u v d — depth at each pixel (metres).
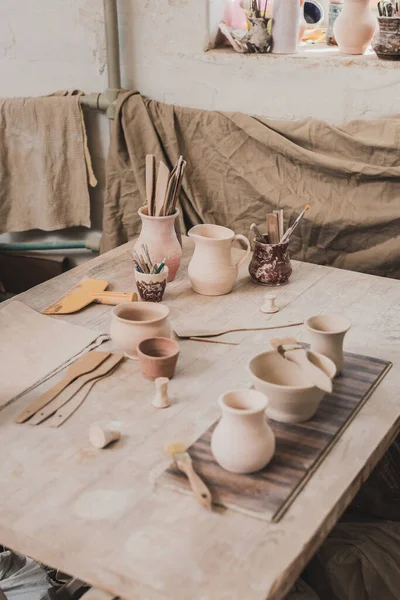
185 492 1.27
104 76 2.77
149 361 1.57
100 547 1.16
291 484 1.27
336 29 2.55
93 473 1.32
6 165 2.82
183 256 2.31
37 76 2.87
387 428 1.45
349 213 2.47
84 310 1.94
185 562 1.12
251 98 2.61
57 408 1.51
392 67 2.38
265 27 2.56
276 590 1.09
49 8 2.74
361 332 1.83
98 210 2.98
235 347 1.76
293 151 2.50
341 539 1.79
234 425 1.28
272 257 2.06
